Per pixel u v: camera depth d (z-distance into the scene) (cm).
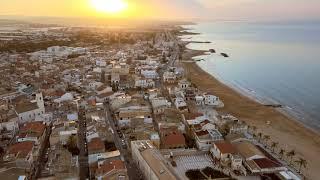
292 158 15700
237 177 13538
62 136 15675
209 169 13925
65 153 13962
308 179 13825
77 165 12950
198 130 17288
